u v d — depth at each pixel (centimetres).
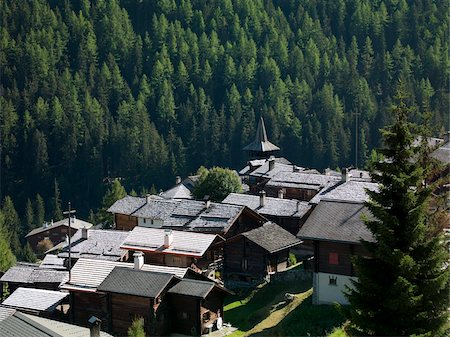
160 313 5616
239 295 6469
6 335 3534
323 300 5297
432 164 3312
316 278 5312
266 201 8481
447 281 3134
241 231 7906
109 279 5819
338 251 5231
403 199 3134
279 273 6469
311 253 7362
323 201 5572
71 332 3762
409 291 3045
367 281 3191
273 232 7044
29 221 16700
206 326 5625
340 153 18050
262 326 5381
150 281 5684
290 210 8162
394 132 3197
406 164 3188
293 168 11125
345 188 7500
